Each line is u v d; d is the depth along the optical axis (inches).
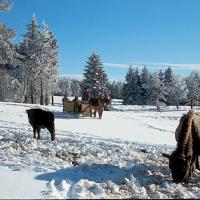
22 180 386.3
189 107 3351.4
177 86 4586.6
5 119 1124.5
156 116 2225.6
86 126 1083.9
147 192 383.9
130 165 497.4
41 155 538.3
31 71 2284.7
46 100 2463.1
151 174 459.2
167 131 1163.3
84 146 630.5
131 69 4239.7
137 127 1191.6
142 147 685.3
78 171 437.1
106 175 431.2
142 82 4192.9
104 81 3169.3
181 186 406.6
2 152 535.2
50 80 2433.6
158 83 3868.1
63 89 6338.6
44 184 375.6
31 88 2378.2
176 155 412.2
